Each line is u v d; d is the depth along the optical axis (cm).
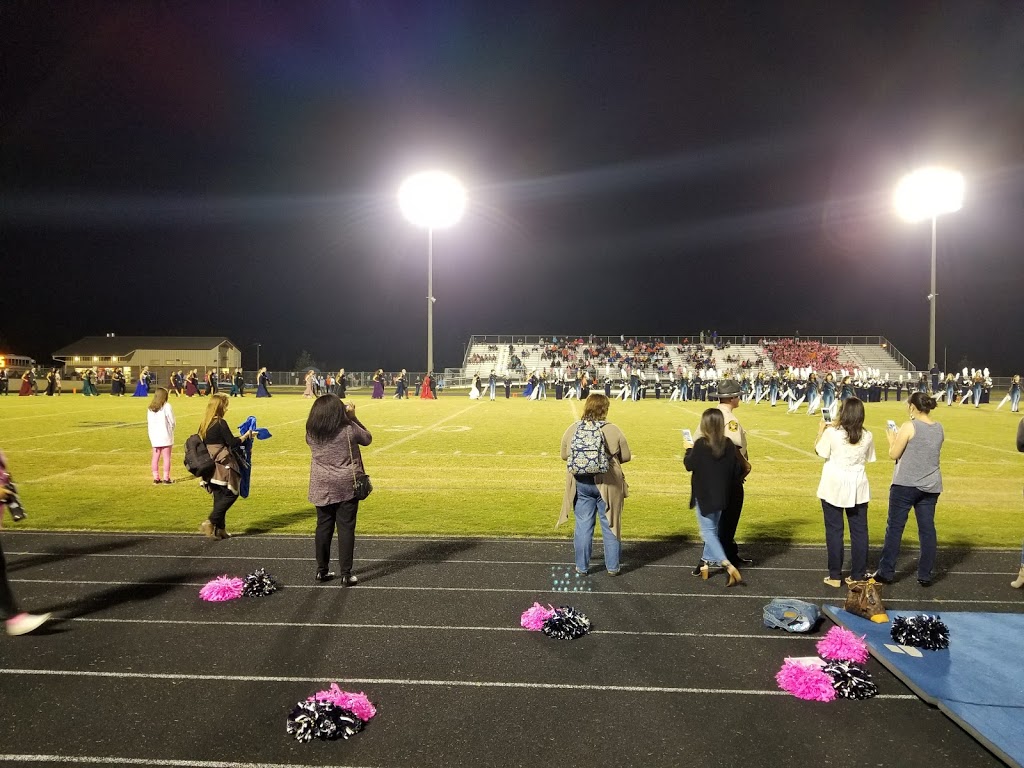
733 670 467
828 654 482
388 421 2328
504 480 1206
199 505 990
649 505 1013
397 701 421
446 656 487
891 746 373
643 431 2030
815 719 402
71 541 790
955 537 834
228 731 385
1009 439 1847
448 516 927
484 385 4872
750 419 2558
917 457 636
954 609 585
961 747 373
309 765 352
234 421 2253
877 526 899
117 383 4194
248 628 536
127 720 396
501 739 377
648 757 360
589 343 6088
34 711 406
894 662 466
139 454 1502
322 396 640
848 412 635
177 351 8419
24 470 1297
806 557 744
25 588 629
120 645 503
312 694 430
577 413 2728
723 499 646
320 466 634
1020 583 641
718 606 591
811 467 1375
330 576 661
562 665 473
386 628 538
